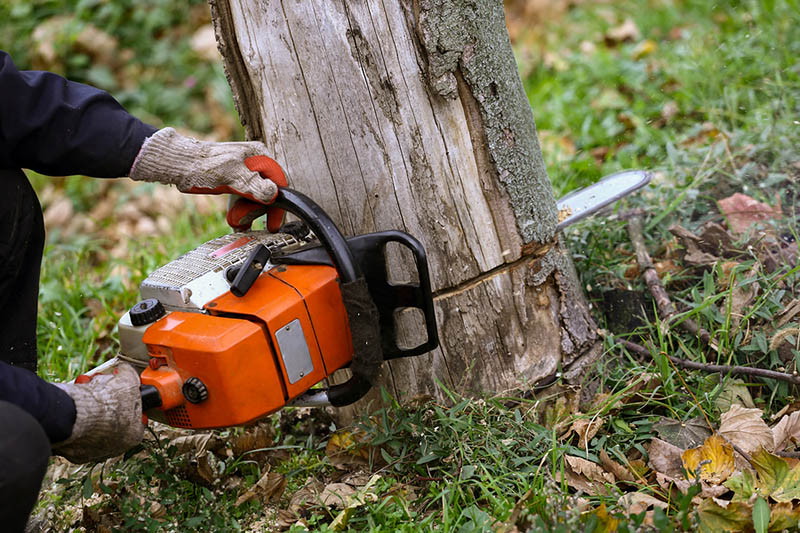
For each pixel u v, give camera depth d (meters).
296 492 2.77
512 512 2.29
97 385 2.27
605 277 3.57
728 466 2.55
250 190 2.49
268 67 2.71
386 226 2.83
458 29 2.66
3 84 2.25
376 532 2.44
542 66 6.55
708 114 4.68
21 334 2.66
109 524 2.70
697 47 5.37
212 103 7.04
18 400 2.05
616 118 5.34
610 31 6.87
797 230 3.49
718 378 2.96
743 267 3.21
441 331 2.94
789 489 2.41
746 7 5.73
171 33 7.73
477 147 2.84
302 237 2.67
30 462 1.94
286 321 2.40
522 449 2.75
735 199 3.68
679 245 3.63
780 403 2.90
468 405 2.88
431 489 2.63
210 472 2.89
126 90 7.25
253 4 2.65
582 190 3.49
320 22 2.63
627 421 2.92
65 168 2.43
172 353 2.37
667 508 2.42
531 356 3.08
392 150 2.74
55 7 7.80
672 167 4.09
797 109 4.41
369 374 2.51
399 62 2.67
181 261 2.61
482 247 2.92
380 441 2.72
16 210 2.46
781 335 2.82
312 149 2.78
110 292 4.42
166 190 5.90
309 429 3.21
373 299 2.64
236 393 2.33
